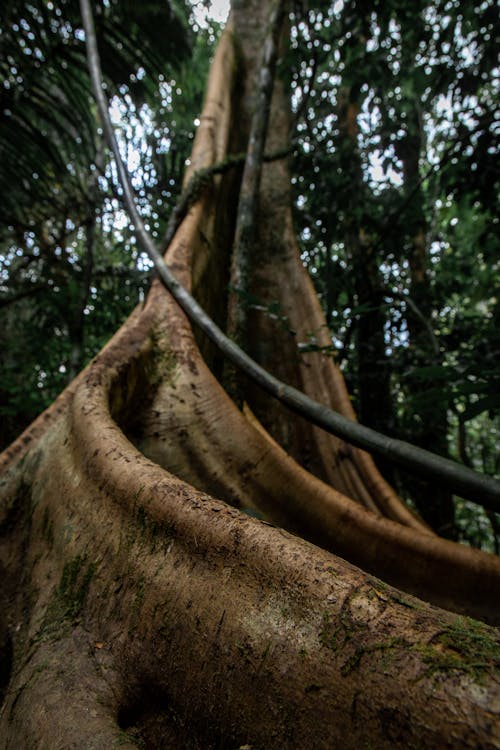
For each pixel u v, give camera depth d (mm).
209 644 1008
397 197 6695
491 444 7398
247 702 902
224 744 920
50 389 6418
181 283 3137
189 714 1000
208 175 4312
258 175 3865
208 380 2471
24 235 6711
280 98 6059
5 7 4277
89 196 6230
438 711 679
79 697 1079
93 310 6250
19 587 1663
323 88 7121
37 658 1267
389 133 6766
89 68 4012
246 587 1017
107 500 1508
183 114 8156
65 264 6340
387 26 5273
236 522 1127
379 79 5648
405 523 2801
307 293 4180
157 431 2297
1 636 1486
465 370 1757
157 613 1149
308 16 5598
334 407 3525
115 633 1223
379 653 783
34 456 2070
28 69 4551
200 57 8695
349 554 2246
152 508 1316
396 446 1399
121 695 1105
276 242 4590
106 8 4961
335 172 6445
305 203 7004
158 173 6398
